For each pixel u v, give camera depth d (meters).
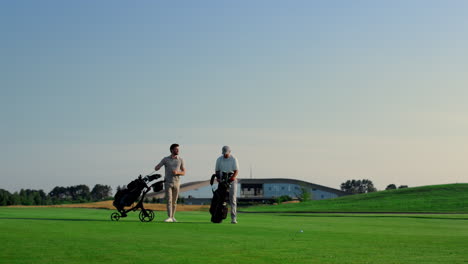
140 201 12.73
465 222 16.94
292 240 8.60
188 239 8.37
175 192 13.05
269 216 20.70
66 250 6.64
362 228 12.63
